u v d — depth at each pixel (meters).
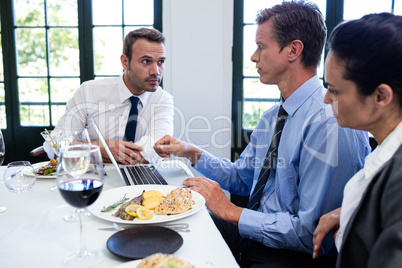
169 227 0.91
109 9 2.95
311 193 1.16
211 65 2.92
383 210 0.59
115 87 2.16
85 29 2.97
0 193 1.21
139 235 0.81
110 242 0.78
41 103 3.10
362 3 2.75
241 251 1.35
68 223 0.94
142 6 2.94
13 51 3.00
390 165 0.61
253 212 1.20
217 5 2.85
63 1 2.95
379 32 0.70
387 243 0.54
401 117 0.75
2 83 3.06
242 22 2.87
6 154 3.13
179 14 2.86
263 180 1.36
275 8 1.29
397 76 0.70
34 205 1.08
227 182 1.65
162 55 2.00
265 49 1.31
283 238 1.15
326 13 2.80
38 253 0.77
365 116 0.77
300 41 1.25
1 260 0.74
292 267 1.16
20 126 3.11
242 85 2.98
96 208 1.02
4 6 2.94
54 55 3.03
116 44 3.00
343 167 1.12
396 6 2.71
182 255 0.77
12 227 0.91
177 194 1.05
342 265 0.68
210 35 2.89
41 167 1.49
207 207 1.22
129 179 1.36
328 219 0.96
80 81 3.05
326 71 0.81
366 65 0.72
